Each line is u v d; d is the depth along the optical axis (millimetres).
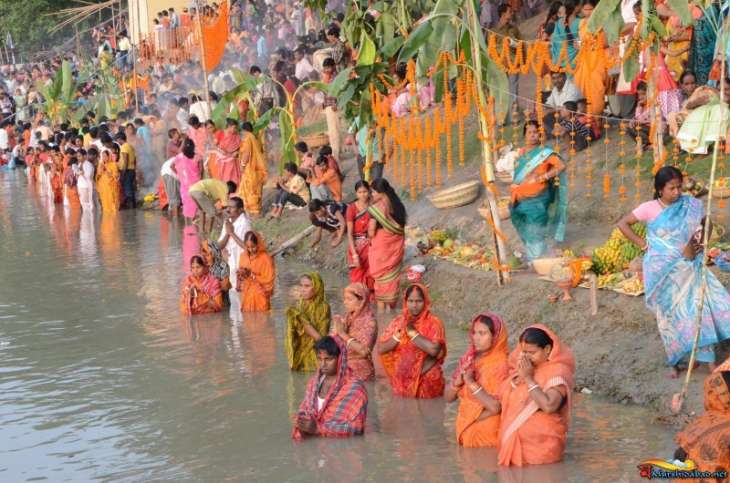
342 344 8602
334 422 8492
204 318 12945
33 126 38812
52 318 13242
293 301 13664
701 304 8297
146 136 26344
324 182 17547
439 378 9477
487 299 11844
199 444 8492
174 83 30766
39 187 30141
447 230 14594
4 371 10859
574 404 8984
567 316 10531
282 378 10234
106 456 8312
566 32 16047
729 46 11820
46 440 8734
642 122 13461
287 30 28422
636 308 9961
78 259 17516
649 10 11570
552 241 12477
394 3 15844
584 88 14797
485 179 11992
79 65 41688
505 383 7852
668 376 8867
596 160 14641
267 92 22703
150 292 14555
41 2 49781
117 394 9922
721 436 6133
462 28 11805
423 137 17766
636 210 8773
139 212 23562
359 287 10164
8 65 49156
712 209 11789
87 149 25656
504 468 7645
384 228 12578
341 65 19203
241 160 18953
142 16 37000
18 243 19625
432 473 7629
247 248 13125
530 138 12438
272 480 7656
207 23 29469
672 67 14000
